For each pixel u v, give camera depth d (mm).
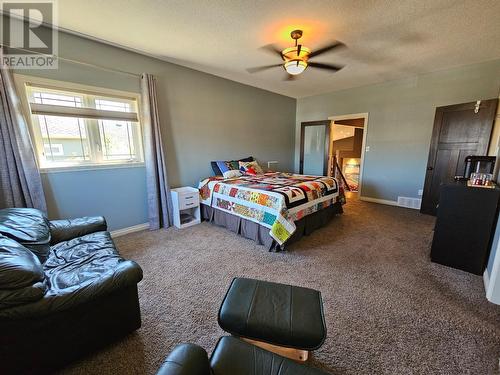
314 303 1235
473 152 3375
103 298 1291
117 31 2475
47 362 1171
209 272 2205
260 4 2014
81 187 2760
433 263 2326
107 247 1836
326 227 3406
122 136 3113
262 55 3145
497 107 3152
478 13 2125
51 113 2465
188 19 2248
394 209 4309
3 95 2133
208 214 3646
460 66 3584
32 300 1087
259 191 2830
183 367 744
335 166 6422
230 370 842
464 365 1247
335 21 2287
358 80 4336
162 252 2625
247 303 1234
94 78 2721
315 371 835
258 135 5098
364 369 1234
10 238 1427
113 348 1376
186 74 3627
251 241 2916
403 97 4234
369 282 2016
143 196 3340
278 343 1089
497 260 1696
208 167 4168
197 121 3887
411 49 2947
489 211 1987
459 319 1571
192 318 1616
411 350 1343
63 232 1988
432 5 2014
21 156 2268
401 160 4406
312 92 5316
